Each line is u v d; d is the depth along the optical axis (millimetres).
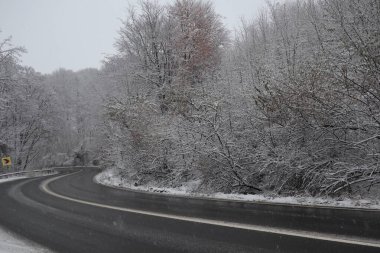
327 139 11906
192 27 27734
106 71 34156
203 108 15969
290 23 20188
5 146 43031
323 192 11453
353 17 12258
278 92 11820
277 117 12766
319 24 15508
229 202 11180
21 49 36406
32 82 47156
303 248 5820
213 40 28547
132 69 28625
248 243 6324
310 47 15555
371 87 10453
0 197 15648
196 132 15602
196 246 6414
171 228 7875
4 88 38875
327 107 11133
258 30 25500
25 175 37781
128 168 22703
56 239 7594
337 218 7742
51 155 64812
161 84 26344
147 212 10047
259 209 9500
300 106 11375
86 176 31500
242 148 14562
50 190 17750
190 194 14055
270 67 14453
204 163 15000
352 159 11617
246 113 14930
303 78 11453
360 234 6367
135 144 20672
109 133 28906
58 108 54656
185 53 27281
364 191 10945
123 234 7617
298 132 12555
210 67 25828
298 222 7582
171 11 29203
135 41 29125
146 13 29312
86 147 67938
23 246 7219
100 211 10648
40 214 10680
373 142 11172
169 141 18922
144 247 6598
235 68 17609
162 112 22516
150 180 20484
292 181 12789
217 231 7309
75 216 10031
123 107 21578
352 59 11406
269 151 13367
